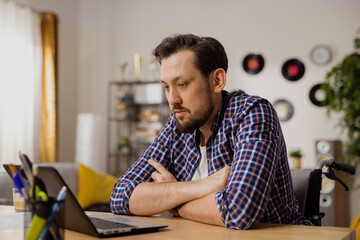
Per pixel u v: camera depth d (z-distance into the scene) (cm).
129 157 554
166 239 85
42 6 502
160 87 541
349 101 420
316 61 480
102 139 512
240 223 97
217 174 110
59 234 66
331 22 479
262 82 501
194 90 118
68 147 555
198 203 108
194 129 122
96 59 575
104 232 86
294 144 486
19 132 439
